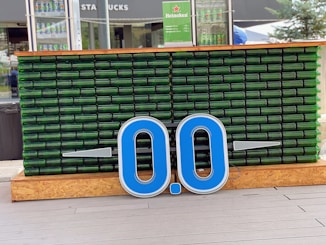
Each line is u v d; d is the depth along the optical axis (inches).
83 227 149.6
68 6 262.5
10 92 493.4
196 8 236.5
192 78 191.0
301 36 403.5
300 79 194.1
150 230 144.3
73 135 188.5
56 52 184.4
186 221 151.5
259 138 193.6
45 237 141.9
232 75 192.1
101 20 289.7
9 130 257.8
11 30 489.1
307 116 194.7
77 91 188.1
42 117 187.5
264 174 189.5
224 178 182.2
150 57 189.5
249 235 137.0
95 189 185.2
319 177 191.3
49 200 183.0
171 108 191.3
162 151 180.7
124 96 189.9
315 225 144.2
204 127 182.7
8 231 148.5
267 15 446.3
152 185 180.2
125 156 179.8
